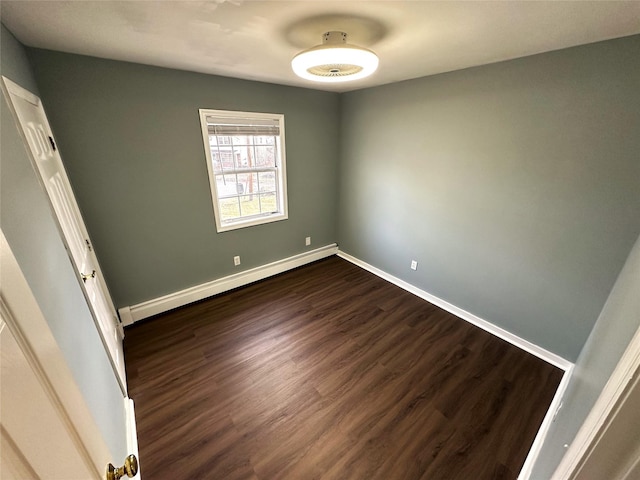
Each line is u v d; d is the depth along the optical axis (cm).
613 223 170
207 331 248
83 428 54
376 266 357
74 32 145
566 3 113
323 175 360
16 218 74
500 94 204
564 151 181
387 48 170
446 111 239
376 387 193
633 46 147
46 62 176
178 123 238
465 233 252
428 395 187
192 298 290
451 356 221
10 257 41
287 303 293
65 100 188
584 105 168
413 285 314
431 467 146
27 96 142
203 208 275
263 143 304
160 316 269
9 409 36
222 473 142
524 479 135
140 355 220
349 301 298
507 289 232
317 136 335
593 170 172
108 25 137
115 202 225
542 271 208
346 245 397
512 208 215
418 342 237
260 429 164
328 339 240
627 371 39
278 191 334
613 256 173
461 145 236
